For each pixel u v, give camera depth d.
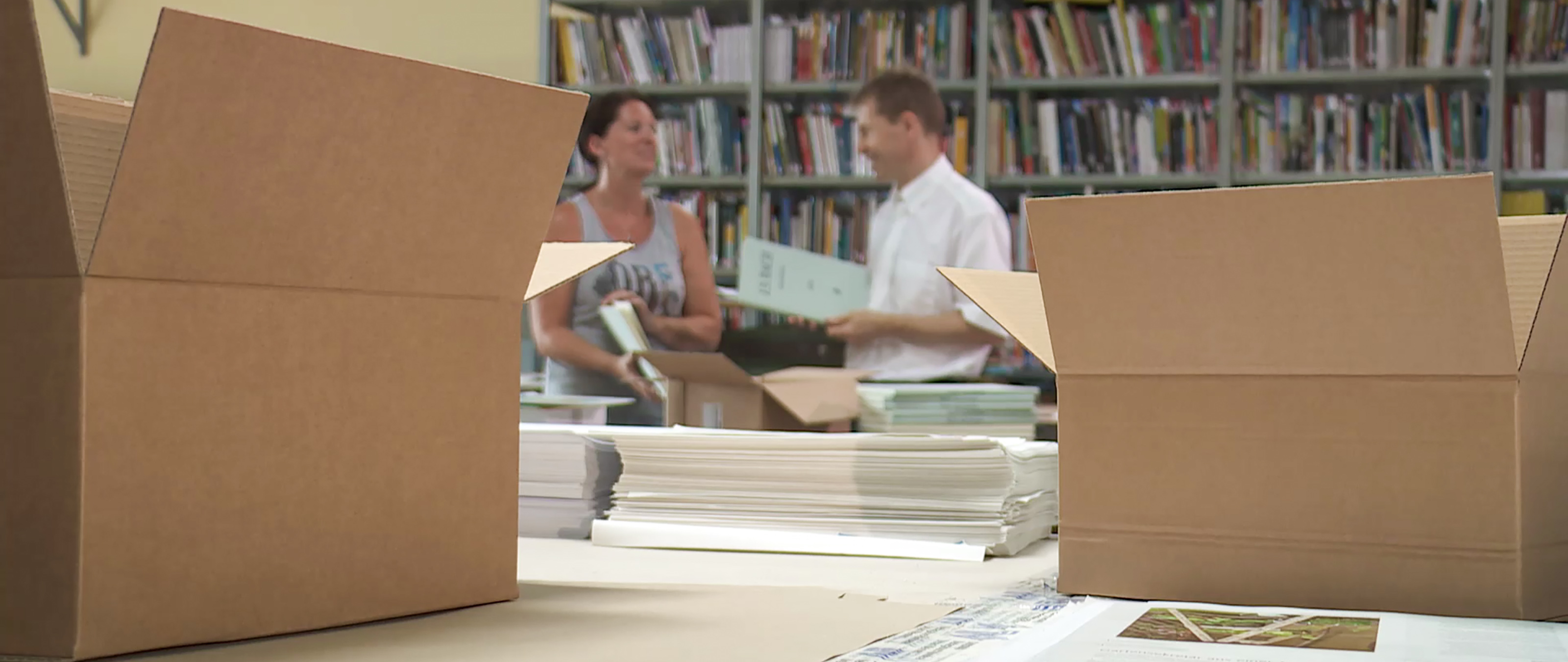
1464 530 0.62
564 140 0.64
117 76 4.83
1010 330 0.74
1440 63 3.62
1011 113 3.99
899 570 0.78
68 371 0.47
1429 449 0.63
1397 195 0.60
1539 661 0.50
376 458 0.58
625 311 2.30
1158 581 0.68
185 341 0.50
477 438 0.63
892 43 4.04
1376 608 0.64
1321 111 3.73
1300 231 0.63
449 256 0.61
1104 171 3.93
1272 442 0.66
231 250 0.51
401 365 0.59
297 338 0.55
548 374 2.82
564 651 0.51
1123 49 3.88
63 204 0.46
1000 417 1.69
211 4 4.74
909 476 0.87
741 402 1.70
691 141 4.19
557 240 2.90
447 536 0.61
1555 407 0.64
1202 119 3.83
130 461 0.49
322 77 0.52
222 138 0.49
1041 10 3.94
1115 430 0.69
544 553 0.87
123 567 0.48
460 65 4.52
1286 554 0.65
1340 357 0.64
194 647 0.51
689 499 0.92
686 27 4.20
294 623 0.54
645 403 2.26
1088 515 0.70
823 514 0.89
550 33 4.34
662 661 0.49
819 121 4.10
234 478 0.52
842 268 3.07
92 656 0.48
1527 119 3.57
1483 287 0.59
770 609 0.61
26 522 0.48
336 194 0.54
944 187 3.18
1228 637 0.55
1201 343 0.67
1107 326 0.69
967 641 0.54
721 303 3.27
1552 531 0.64
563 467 0.96
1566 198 3.59
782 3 4.20
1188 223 0.65
